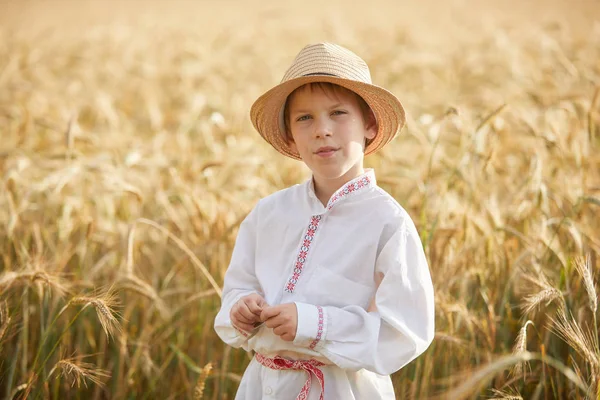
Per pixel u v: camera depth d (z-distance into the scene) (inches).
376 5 960.3
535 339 140.6
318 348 88.1
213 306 155.3
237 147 216.7
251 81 389.7
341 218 95.7
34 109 302.5
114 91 395.5
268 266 99.8
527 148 201.5
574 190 168.1
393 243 91.7
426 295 91.2
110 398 150.2
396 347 88.7
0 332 125.3
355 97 96.0
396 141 250.2
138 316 163.6
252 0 1066.7
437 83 373.7
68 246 164.1
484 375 83.7
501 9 749.3
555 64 280.2
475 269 140.1
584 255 144.6
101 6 1031.0
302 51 97.9
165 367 146.8
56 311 150.6
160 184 180.9
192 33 535.8
